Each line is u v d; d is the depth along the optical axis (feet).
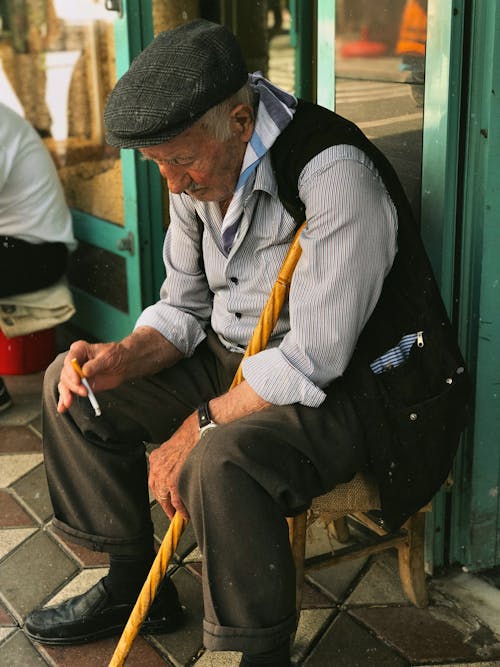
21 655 7.16
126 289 12.00
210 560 5.69
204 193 6.15
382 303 6.18
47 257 11.75
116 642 7.23
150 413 6.90
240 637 5.68
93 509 6.84
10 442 10.54
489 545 7.86
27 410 11.35
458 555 7.95
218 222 6.57
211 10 12.09
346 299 5.83
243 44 12.48
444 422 6.16
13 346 12.15
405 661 6.95
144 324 7.04
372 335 6.17
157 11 11.18
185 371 7.10
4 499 9.35
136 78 5.66
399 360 6.18
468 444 7.50
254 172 6.10
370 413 6.00
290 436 5.78
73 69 12.20
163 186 11.51
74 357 6.56
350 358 6.03
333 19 7.50
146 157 5.94
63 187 13.12
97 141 12.01
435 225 6.87
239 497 5.54
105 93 11.68
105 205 12.18
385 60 7.09
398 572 7.98
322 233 5.84
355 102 7.51
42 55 12.75
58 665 7.03
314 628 7.32
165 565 6.16
